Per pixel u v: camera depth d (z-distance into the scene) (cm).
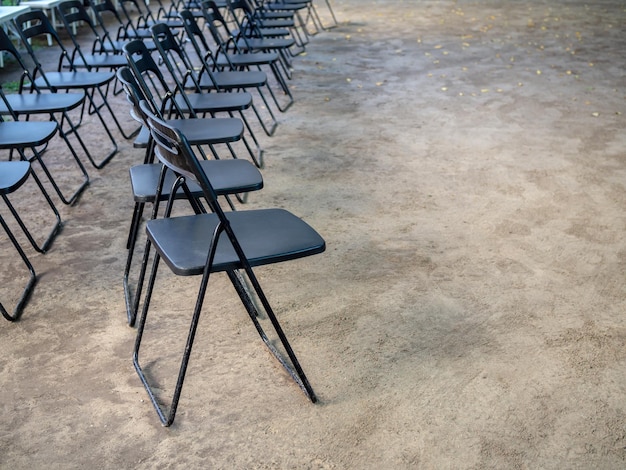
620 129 496
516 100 575
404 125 511
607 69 682
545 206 367
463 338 254
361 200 377
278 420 214
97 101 584
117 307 276
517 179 404
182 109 375
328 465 196
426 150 456
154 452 202
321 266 306
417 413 216
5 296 283
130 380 233
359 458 199
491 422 212
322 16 1034
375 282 293
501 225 345
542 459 198
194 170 180
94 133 500
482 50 777
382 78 657
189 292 286
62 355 246
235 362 242
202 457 200
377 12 1069
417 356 244
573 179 404
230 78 452
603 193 384
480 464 196
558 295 282
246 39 568
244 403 221
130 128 514
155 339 254
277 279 296
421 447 203
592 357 244
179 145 178
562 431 209
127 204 375
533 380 232
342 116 536
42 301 279
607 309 273
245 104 387
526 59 730
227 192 256
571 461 197
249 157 445
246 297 246
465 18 1004
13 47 408
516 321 265
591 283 292
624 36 850
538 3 1148
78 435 208
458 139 477
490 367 238
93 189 395
